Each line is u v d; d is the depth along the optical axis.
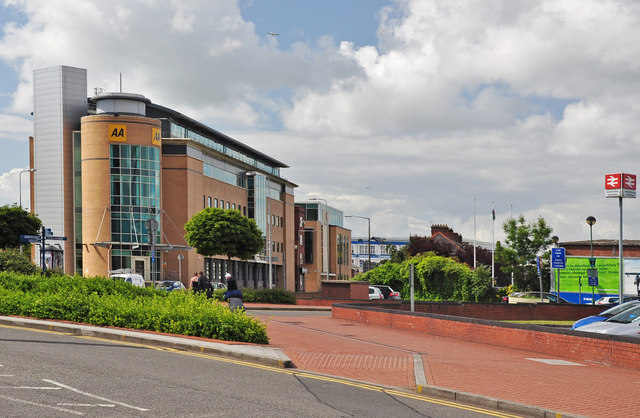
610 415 10.80
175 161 73.88
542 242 55.59
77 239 74.44
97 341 17.62
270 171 104.81
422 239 107.56
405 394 12.33
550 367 16.12
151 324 19.36
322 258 120.75
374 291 51.09
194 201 75.25
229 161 86.88
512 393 12.39
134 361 14.21
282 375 13.55
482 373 14.74
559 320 36.88
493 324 20.97
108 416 9.12
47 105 76.19
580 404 11.59
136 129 69.56
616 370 15.95
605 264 54.12
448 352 18.86
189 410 9.71
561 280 54.34
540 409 10.82
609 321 20.41
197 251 62.19
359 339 21.64
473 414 10.77
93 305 21.03
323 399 11.17
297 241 109.69
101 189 68.69
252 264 92.25
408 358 17.03
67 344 16.56
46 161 75.88
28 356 14.12
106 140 68.94
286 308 40.25
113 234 68.50
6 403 9.62
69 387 10.96
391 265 60.38
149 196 70.06
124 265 68.62
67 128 75.88
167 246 66.88
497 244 57.66
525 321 35.81
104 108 71.69
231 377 12.85
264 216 95.56
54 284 25.14
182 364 14.19
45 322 20.72
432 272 56.88
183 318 18.98
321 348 18.39
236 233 61.56
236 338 18.00
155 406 9.88
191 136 80.56
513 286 55.53
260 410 9.96
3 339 16.89
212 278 79.88
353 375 14.24
